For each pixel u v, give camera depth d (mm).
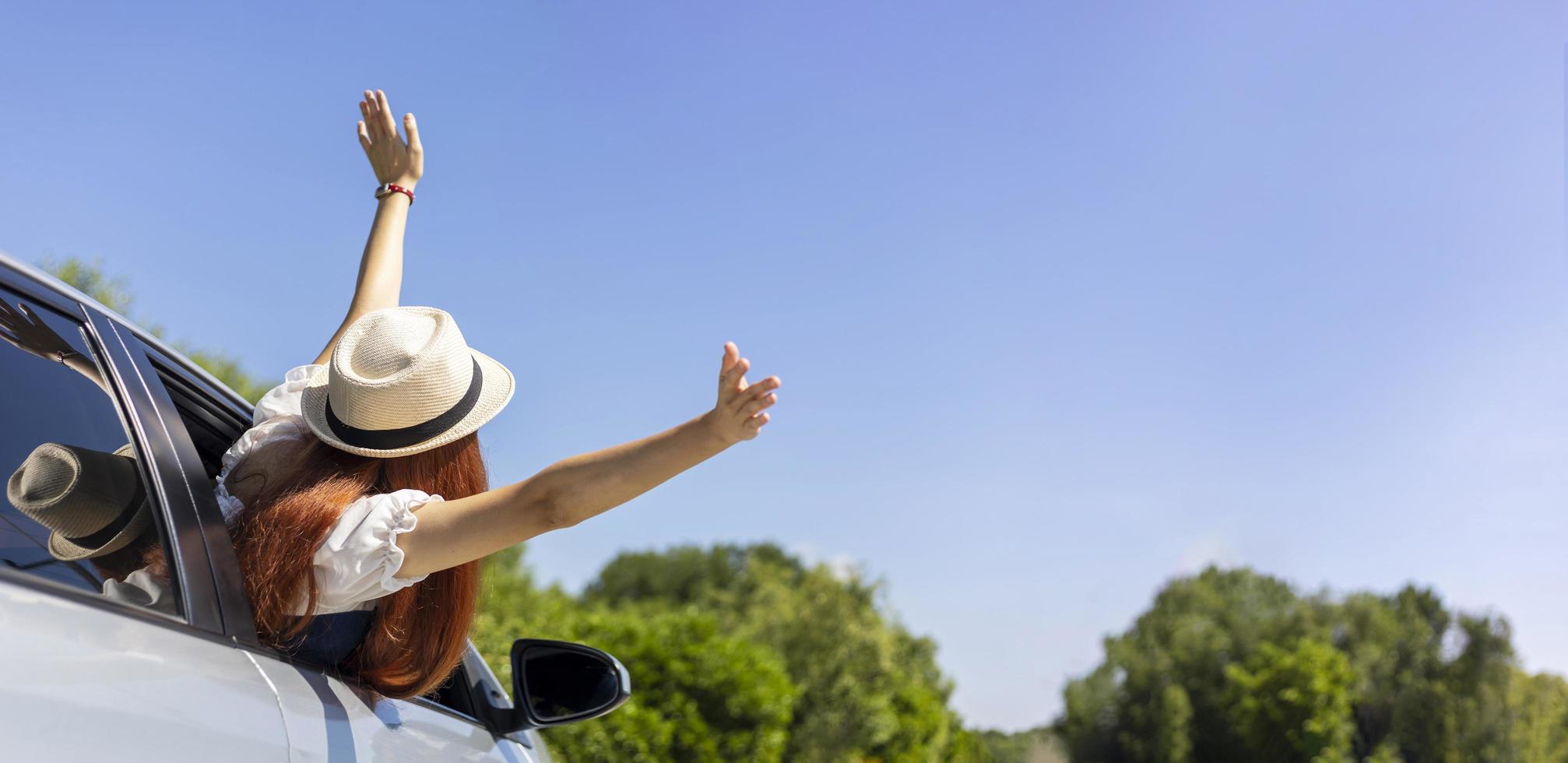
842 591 25562
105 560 1237
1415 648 64375
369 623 1715
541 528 1556
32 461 1222
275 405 1953
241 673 1340
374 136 2846
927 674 47500
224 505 1682
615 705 2305
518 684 2338
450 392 1754
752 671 13805
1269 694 60938
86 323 1472
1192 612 81125
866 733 23672
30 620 1062
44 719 977
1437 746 60219
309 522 1548
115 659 1127
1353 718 62812
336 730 1464
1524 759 59031
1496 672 60969
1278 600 79625
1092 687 77562
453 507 1574
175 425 1527
